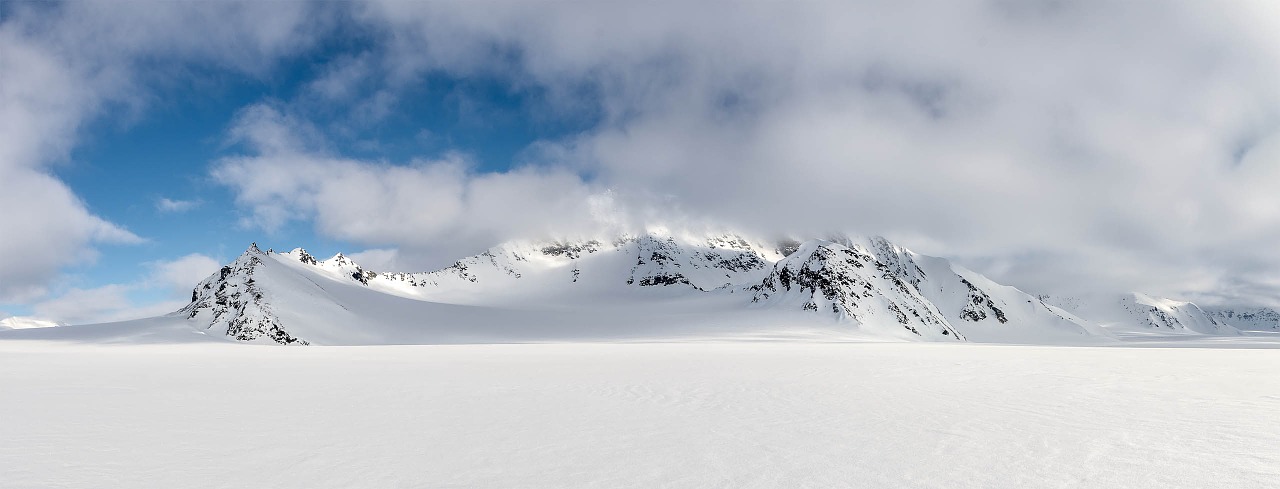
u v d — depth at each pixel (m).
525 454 10.41
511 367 29.42
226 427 12.95
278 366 30.80
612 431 12.47
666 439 11.64
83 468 9.49
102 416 14.34
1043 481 8.70
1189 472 9.13
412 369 28.33
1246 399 16.83
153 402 16.75
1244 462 9.71
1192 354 40.53
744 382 21.64
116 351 50.25
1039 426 12.84
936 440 11.45
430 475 9.09
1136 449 10.61
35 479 8.86
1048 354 40.31
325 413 14.84
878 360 33.44
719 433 12.20
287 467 9.57
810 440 11.51
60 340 78.06
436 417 14.25
